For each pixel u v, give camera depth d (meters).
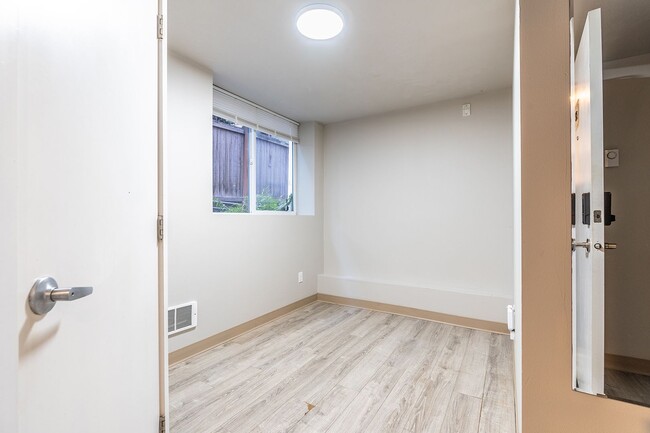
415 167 3.22
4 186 0.50
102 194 0.83
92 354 0.79
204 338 2.35
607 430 0.85
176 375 1.98
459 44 2.01
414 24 1.79
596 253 0.91
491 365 2.12
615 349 0.89
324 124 3.81
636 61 0.91
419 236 3.21
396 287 3.25
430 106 3.13
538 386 0.91
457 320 2.90
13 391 0.51
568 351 0.88
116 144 0.90
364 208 3.55
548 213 0.90
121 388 0.91
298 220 3.43
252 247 2.82
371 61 2.23
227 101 2.77
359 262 3.59
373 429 1.49
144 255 1.05
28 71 0.60
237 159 2.99
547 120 0.91
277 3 1.61
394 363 2.15
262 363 2.16
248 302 2.77
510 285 2.76
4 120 0.50
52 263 0.66
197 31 1.86
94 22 0.80
